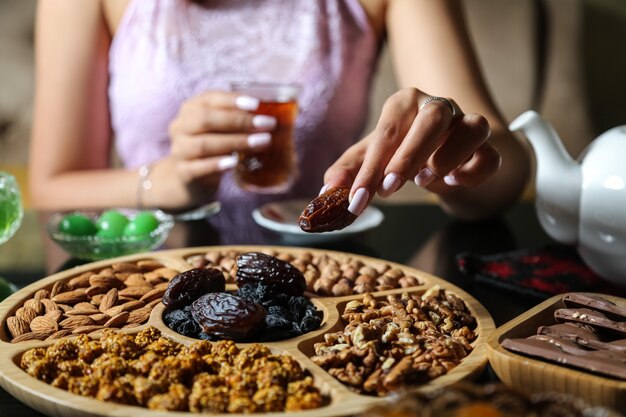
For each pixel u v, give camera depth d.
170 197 0.91
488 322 0.55
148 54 1.09
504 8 1.58
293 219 0.80
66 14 1.08
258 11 1.10
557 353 0.45
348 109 1.14
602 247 0.60
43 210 0.88
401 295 0.60
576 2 1.57
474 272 0.67
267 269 0.57
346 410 0.42
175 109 1.08
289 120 0.82
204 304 0.52
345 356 0.48
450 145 0.58
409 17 1.03
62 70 1.07
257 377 0.45
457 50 0.99
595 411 0.34
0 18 1.47
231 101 0.83
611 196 0.59
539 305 0.53
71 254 0.71
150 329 0.52
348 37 1.13
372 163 0.54
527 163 0.87
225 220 0.84
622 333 0.49
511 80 1.60
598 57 1.58
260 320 0.51
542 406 0.35
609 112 1.60
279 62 1.10
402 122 0.56
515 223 0.84
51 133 1.06
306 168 1.12
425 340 0.52
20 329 0.53
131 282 0.61
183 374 0.45
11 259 0.71
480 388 0.35
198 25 1.09
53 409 0.43
